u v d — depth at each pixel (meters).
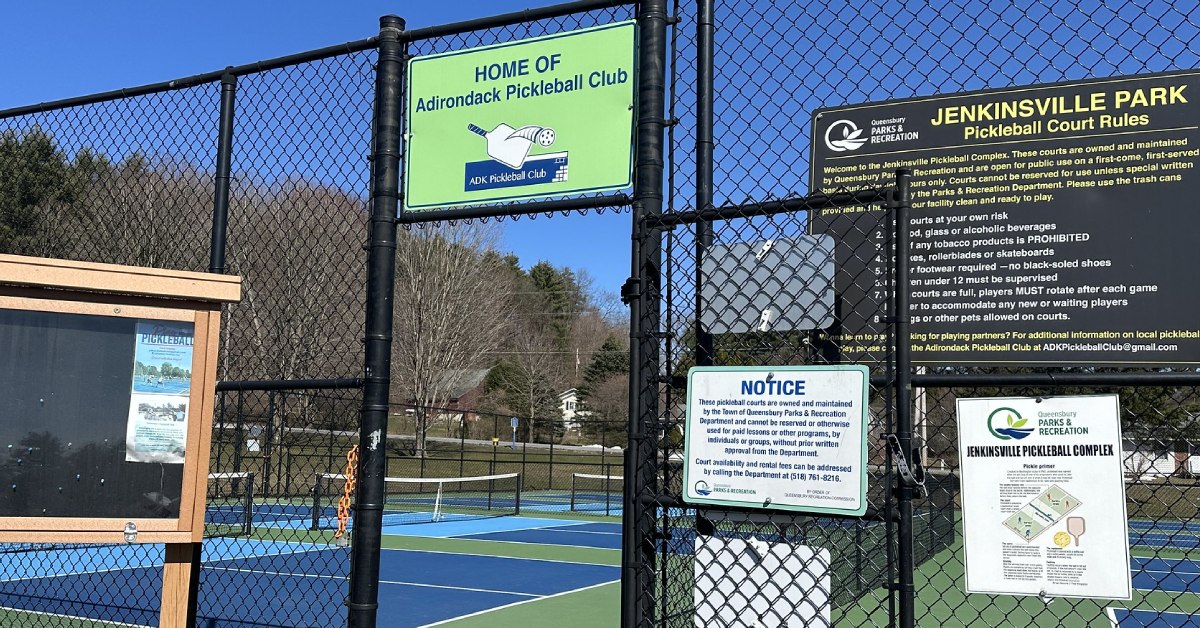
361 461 4.16
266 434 9.57
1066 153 3.15
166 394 4.16
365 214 5.80
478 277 44.88
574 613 9.63
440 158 4.18
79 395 4.05
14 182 5.91
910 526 3.05
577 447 52.81
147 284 4.09
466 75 4.16
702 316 3.54
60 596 9.20
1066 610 9.80
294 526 15.55
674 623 3.60
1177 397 3.46
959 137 3.28
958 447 3.12
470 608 9.86
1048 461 3.00
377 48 4.47
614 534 18.30
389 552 14.81
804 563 3.28
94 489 4.02
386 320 4.24
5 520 3.88
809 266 3.38
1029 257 3.15
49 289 4.04
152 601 9.04
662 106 3.80
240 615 8.26
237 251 5.45
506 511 23.81
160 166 5.39
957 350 3.20
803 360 3.38
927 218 3.28
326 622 7.90
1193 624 9.14
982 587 3.04
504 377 60.50
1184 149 3.04
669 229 3.64
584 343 74.06
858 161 3.40
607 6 3.94
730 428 3.29
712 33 3.73
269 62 4.83
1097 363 3.05
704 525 3.43
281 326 5.57
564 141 3.92
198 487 4.17
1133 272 3.04
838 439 3.11
